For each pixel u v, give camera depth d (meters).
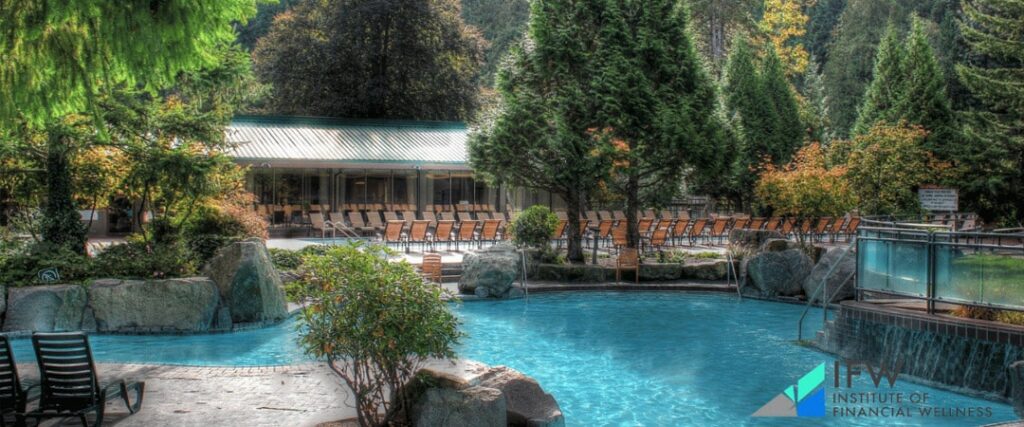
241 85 16.75
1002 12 32.34
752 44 48.81
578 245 22.16
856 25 52.22
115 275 14.26
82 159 16.69
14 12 6.71
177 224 17.64
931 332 10.38
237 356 11.88
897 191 27.47
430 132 35.66
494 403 6.89
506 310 16.91
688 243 28.92
